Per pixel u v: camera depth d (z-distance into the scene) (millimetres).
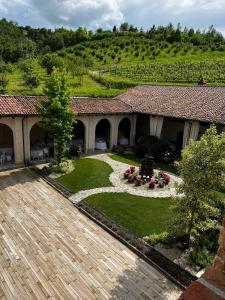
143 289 8766
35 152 21250
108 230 12000
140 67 66562
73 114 18719
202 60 72562
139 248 10773
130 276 9312
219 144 9383
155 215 13500
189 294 1778
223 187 9602
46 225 12203
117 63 75250
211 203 10195
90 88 46812
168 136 27672
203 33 129500
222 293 1700
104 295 8414
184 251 10602
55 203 14398
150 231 12016
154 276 9383
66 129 18656
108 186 16875
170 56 80812
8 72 56156
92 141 24594
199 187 9727
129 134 28891
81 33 118688
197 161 9688
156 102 26344
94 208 13984
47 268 9469
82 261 9938
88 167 20219
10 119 19156
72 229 12023
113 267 9719
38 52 97188
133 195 15758
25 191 15664
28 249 10438
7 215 12859
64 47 109625
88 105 24391
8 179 17344
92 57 82188
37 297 8203
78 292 8477
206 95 24594
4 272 9172
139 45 92250
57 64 53625
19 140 19844
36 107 18297
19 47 80000
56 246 10719
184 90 27422
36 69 59531
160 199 15414
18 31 135125
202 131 23188
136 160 22891
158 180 18062
